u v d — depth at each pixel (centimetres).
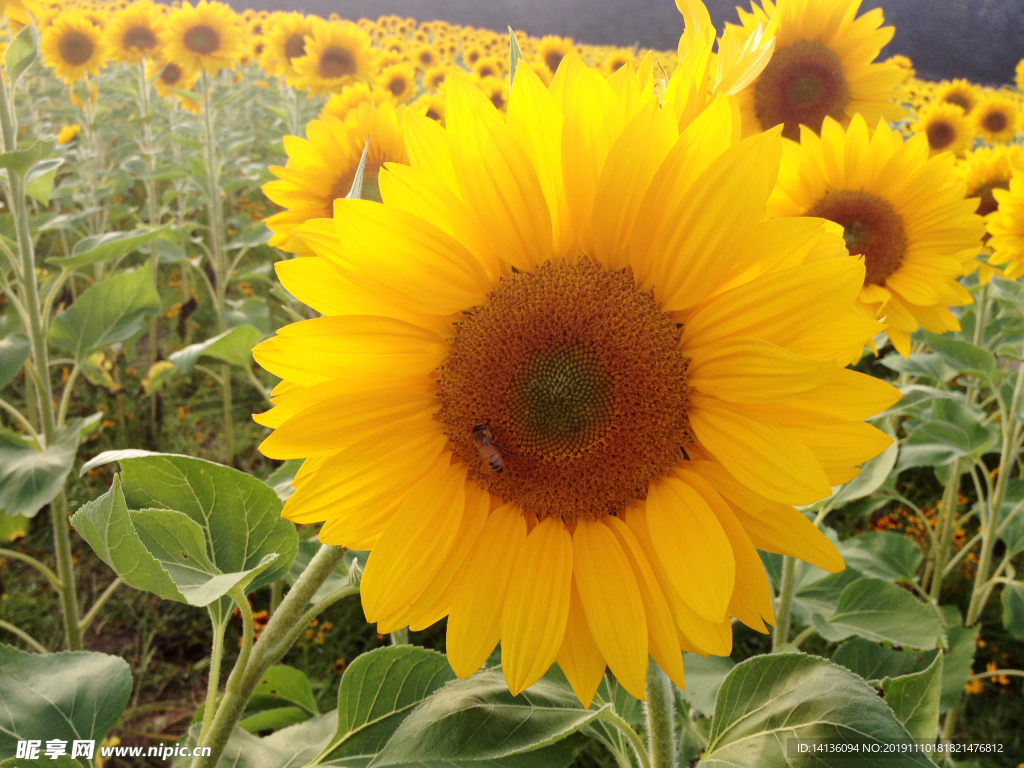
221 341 50
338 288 23
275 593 53
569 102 22
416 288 23
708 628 21
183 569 25
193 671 52
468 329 24
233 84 204
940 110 100
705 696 40
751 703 24
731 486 22
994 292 56
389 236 22
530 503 24
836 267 20
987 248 61
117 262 94
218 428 79
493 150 22
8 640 53
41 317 49
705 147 21
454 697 25
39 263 101
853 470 21
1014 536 51
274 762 30
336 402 23
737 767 23
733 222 21
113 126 131
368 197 42
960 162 70
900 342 44
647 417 23
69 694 27
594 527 23
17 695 26
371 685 27
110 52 111
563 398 23
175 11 100
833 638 43
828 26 51
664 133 22
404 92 121
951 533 56
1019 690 53
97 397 77
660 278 22
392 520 23
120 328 50
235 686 24
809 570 48
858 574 48
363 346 23
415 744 23
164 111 161
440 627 54
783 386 20
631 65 22
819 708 23
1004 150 66
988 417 61
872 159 44
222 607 26
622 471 23
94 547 23
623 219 22
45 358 48
